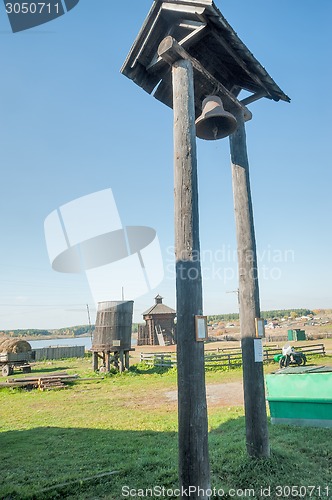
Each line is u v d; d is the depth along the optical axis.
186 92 4.64
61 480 5.04
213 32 4.97
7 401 13.85
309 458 5.25
